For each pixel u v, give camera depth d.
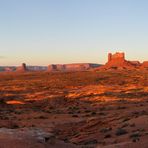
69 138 38.19
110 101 87.19
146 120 35.16
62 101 96.19
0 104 83.81
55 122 53.62
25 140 18.98
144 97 91.25
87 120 49.75
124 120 40.69
